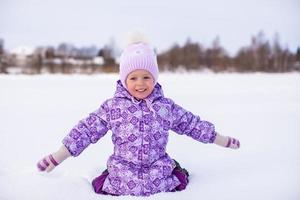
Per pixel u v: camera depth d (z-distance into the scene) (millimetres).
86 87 10250
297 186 2361
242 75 17969
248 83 12109
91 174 2604
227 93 8578
